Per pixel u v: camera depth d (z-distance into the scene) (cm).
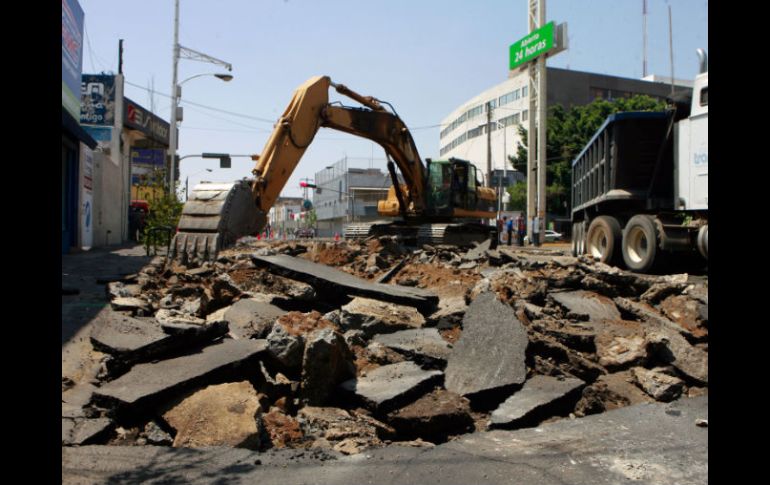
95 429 378
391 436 424
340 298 746
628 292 809
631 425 435
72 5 1694
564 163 5219
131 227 3241
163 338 482
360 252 1330
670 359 548
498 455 374
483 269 1082
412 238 1838
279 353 479
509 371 500
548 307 717
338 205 7969
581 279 808
